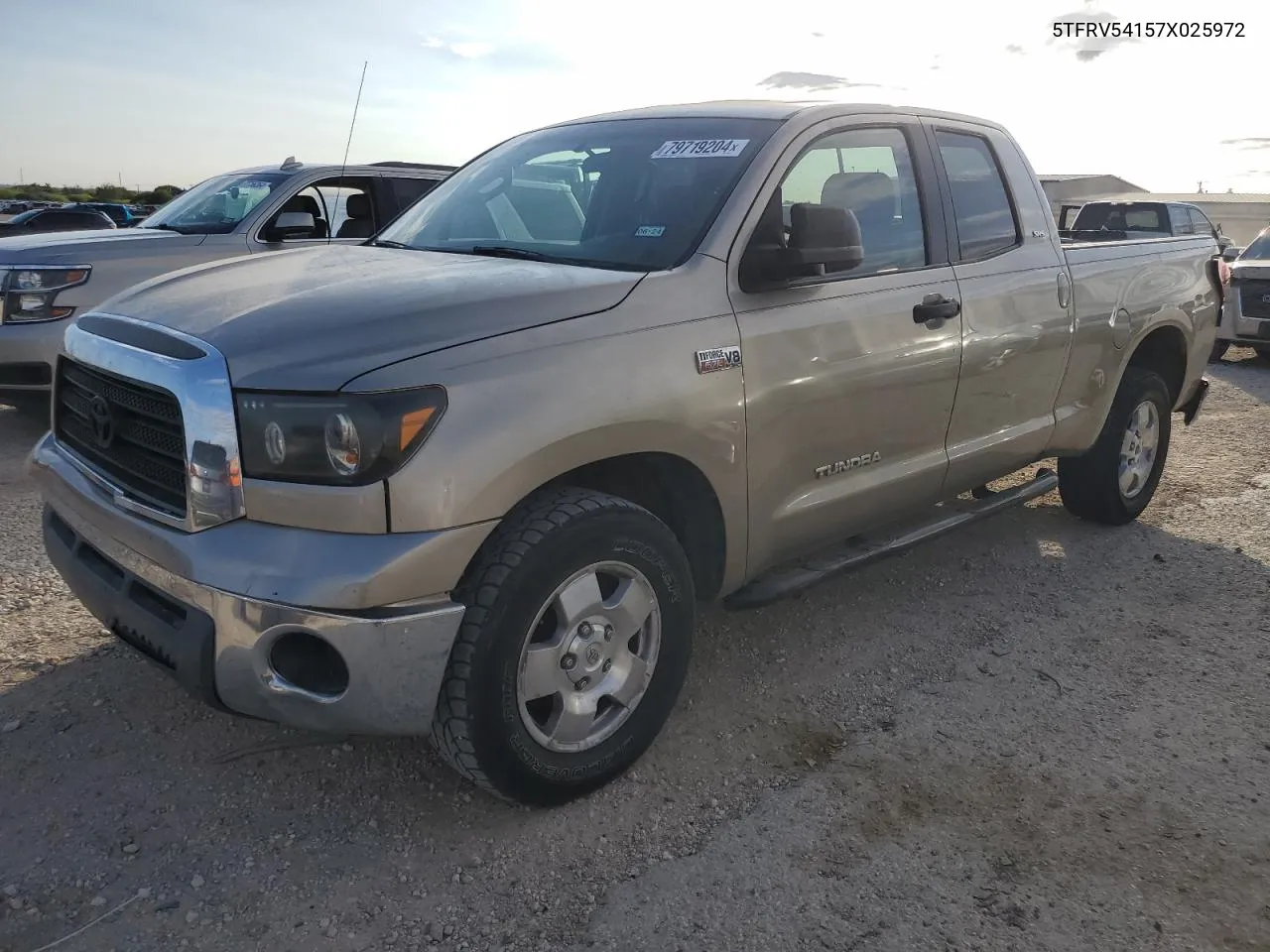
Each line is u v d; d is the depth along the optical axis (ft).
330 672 8.43
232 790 9.96
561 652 9.43
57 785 9.89
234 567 8.25
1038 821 9.83
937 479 13.66
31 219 71.05
